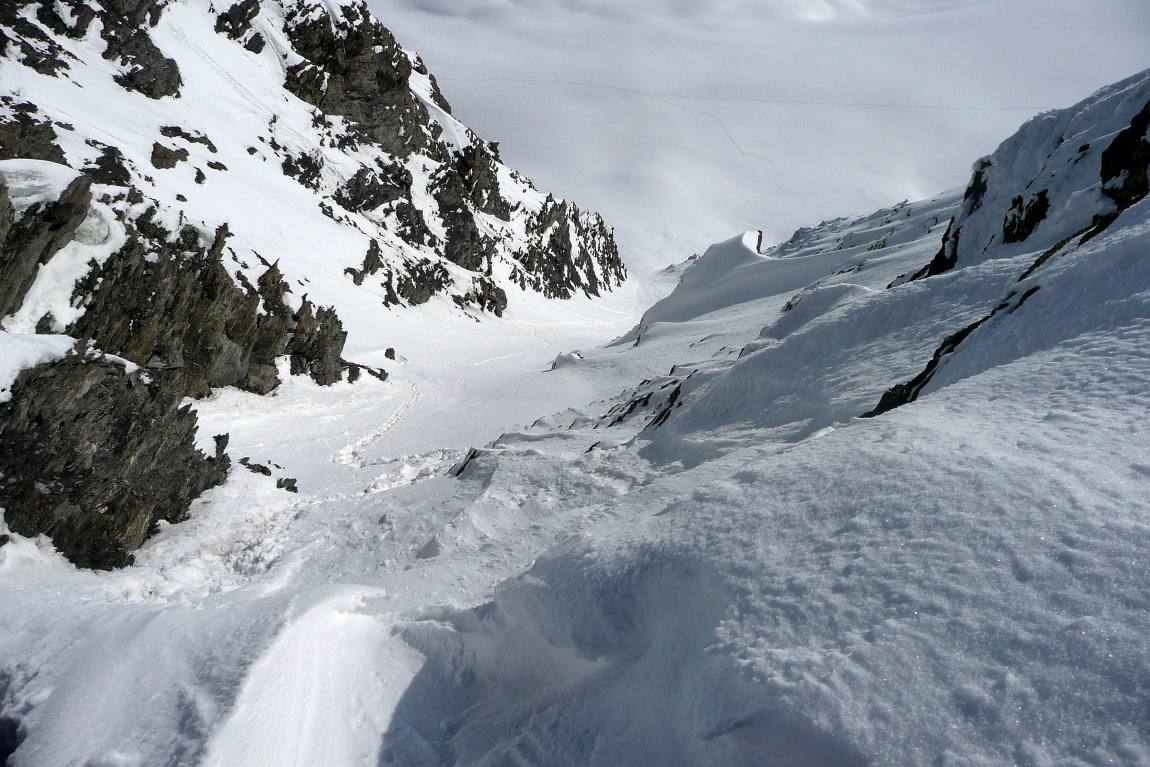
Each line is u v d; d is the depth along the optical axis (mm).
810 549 3457
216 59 55594
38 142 27109
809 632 2934
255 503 15188
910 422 4520
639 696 3473
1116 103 12930
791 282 39219
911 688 2494
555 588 4363
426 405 33156
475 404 33656
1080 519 2855
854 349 9234
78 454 11391
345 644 4855
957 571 2875
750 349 12539
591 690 3797
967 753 2225
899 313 9461
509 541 7680
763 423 8820
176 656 4660
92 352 12359
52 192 18734
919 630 2691
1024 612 2562
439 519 10305
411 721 4234
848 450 4402
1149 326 4500
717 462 7574
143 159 35219
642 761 3199
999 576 2760
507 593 4727
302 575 10188
